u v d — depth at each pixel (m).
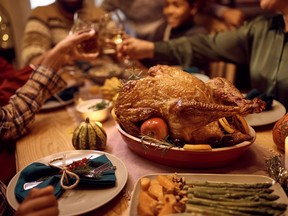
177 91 0.93
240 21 2.16
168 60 1.81
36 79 1.27
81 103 1.38
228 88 0.99
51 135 1.22
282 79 1.44
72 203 0.78
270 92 1.50
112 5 2.73
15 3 3.11
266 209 0.70
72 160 0.97
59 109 1.49
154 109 0.93
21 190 0.82
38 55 2.20
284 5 1.40
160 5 2.54
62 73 1.99
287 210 0.70
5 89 1.33
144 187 0.78
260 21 1.62
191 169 0.94
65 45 1.34
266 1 1.42
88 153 1.00
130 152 1.05
